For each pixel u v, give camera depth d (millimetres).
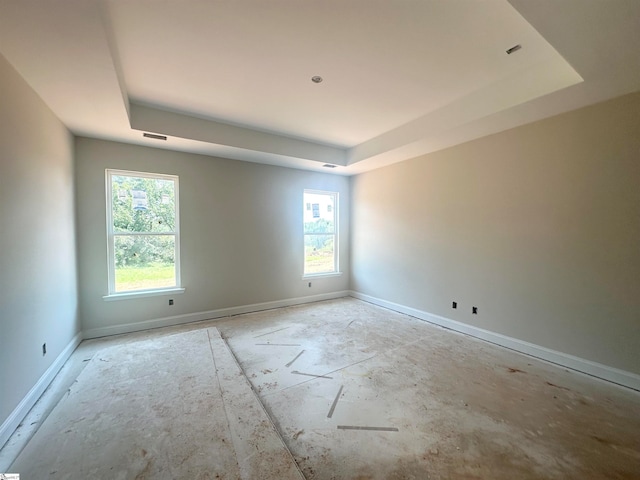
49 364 2416
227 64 2340
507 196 3217
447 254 3885
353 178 5598
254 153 4031
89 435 1692
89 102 2463
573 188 2715
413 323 4059
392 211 4746
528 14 1523
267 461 1516
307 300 5246
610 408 2100
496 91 2674
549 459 1615
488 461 1597
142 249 3754
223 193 4301
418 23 1877
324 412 2021
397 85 2701
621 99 2418
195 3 1688
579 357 2688
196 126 3439
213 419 1849
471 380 2488
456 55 2240
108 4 1668
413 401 2166
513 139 3139
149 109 3145
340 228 5633
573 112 2684
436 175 4012
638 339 2371
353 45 2111
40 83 2139
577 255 2703
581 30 1618
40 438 1663
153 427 1768
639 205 2361
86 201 3346
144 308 3727
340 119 3512
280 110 3244
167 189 3908
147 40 2021
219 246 4289
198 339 3254
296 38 2029
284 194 4914
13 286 1875
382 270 4969
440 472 1517
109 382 2297
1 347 1728
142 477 1402
